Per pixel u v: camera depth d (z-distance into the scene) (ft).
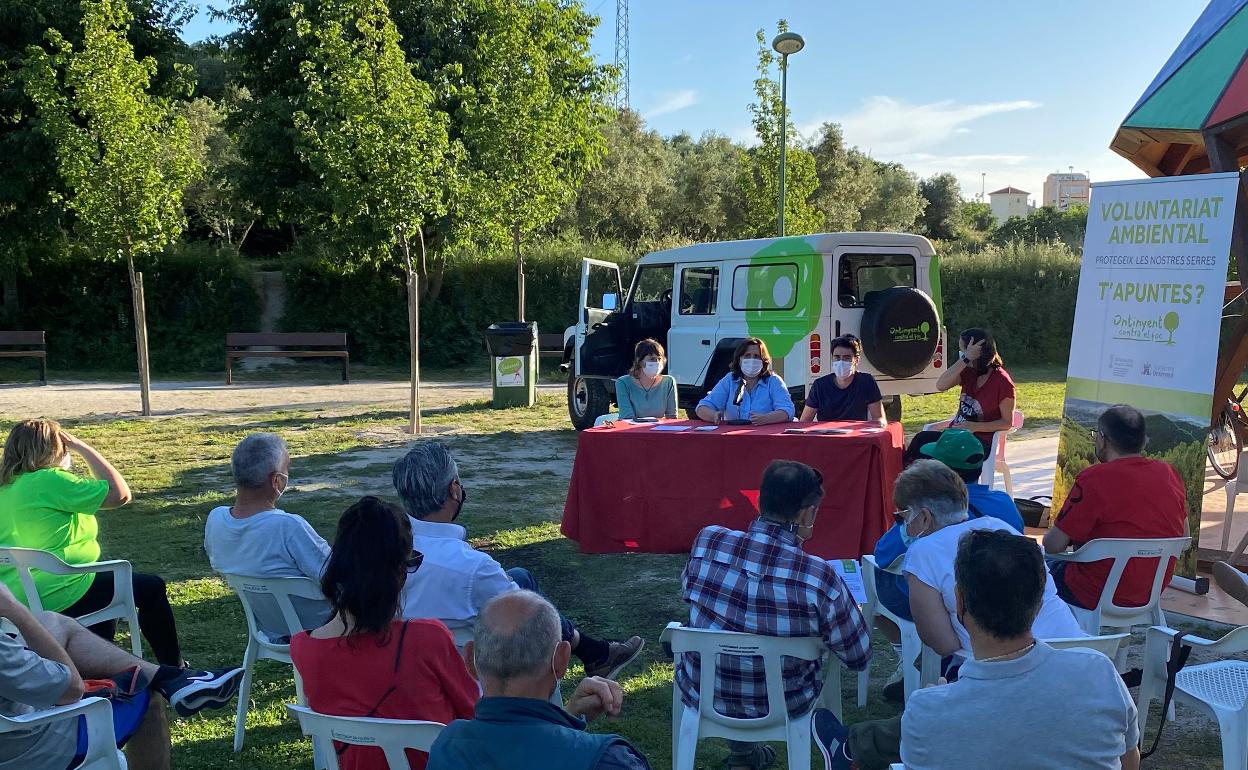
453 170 45.88
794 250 33.58
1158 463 14.73
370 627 8.83
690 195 150.71
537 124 63.05
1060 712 7.41
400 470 12.01
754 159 83.25
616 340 42.19
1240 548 21.12
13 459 14.62
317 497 29.60
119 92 45.29
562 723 7.26
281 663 17.24
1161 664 12.12
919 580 11.34
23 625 10.07
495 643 7.22
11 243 71.87
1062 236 173.17
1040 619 11.27
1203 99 20.01
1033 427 44.96
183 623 19.06
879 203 178.40
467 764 6.88
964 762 7.48
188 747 14.01
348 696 8.84
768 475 11.32
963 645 11.28
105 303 75.05
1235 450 30.27
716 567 11.28
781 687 10.99
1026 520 24.72
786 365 33.76
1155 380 19.97
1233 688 11.67
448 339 79.36
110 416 47.39
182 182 48.73
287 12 72.08
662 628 18.69
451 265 79.77
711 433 20.97
